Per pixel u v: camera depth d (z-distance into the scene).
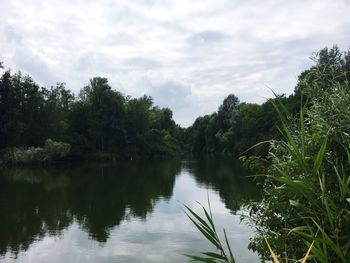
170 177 41.69
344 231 3.12
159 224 19.41
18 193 30.33
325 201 2.97
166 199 27.14
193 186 33.59
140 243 16.08
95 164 63.12
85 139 71.06
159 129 97.75
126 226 19.17
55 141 60.41
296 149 3.42
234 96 102.25
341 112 3.61
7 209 23.95
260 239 4.38
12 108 59.38
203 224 3.44
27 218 21.44
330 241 2.70
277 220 4.09
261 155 4.77
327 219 3.12
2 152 56.22
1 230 18.73
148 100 100.94
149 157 83.50
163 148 86.75
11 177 41.38
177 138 118.38
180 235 17.14
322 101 3.86
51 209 23.95
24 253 15.10
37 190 31.95
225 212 21.25
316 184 3.37
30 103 62.19
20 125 58.06
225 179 38.53
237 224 18.31
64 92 79.31
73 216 21.89
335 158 3.61
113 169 52.97
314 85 4.04
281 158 4.32
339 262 2.97
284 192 3.85
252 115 72.38
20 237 17.48
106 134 77.19
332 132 3.55
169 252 14.74
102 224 19.78
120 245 15.88
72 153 67.00
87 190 32.03
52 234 17.94
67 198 28.03
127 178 41.16
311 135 3.84
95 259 14.22
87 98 80.06
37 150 56.59
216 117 101.38
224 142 91.56
